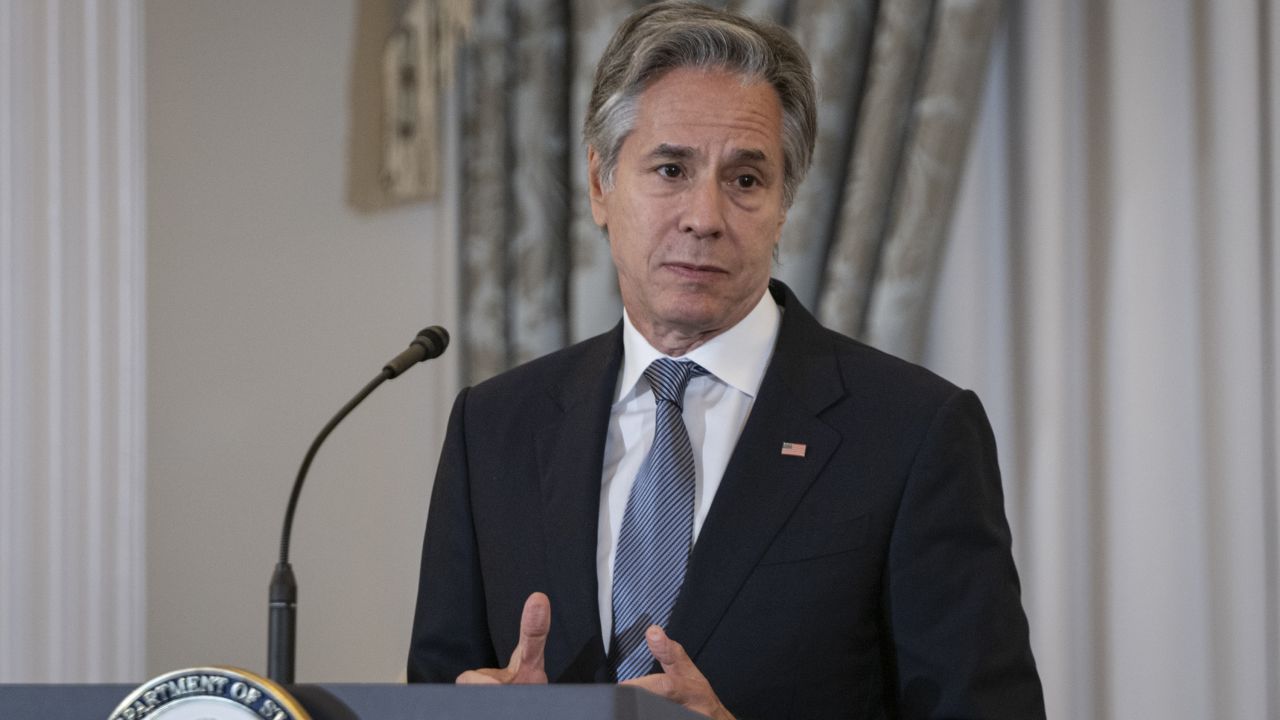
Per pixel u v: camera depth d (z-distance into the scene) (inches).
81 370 405.4
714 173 234.4
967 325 440.1
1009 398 438.3
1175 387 421.1
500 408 262.4
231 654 444.5
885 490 228.2
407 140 458.6
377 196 467.5
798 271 426.9
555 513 241.4
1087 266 434.0
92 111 412.2
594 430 246.8
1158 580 418.9
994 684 214.8
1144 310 424.2
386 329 467.8
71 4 410.6
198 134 446.3
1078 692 426.9
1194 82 423.5
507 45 461.1
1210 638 414.6
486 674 200.1
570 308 448.8
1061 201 430.6
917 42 425.1
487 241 458.0
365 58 466.3
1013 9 444.1
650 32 241.3
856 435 233.6
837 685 222.7
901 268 421.4
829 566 225.3
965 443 229.9
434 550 257.9
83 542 402.9
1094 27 436.1
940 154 421.1
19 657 389.4
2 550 388.5
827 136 429.4
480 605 251.9
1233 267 414.0
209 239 446.0
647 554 233.6
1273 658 408.5
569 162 456.1
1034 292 431.5
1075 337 433.1
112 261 412.5
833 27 430.0
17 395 393.1
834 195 430.9
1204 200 420.5
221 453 444.8
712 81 237.5
